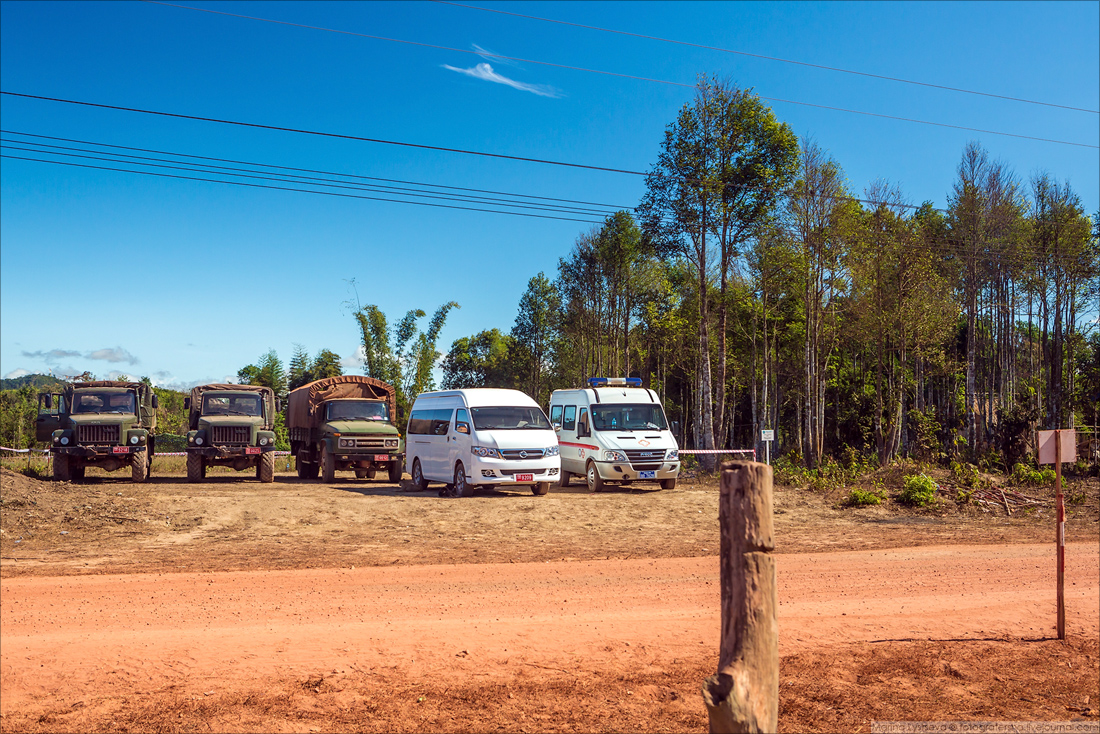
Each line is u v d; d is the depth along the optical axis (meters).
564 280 50.56
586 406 23.12
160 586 9.27
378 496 19.05
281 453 34.22
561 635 7.44
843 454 28.91
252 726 5.20
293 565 10.76
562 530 15.05
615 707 5.62
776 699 2.94
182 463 29.55
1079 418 33.66
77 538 12.99
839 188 33.81
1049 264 39.69
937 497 19.22
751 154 32.47
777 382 52.09
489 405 19.95
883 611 8.61
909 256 34.69
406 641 7.16
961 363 47.72
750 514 2.96
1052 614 8.59
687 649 7.04
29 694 5.73
